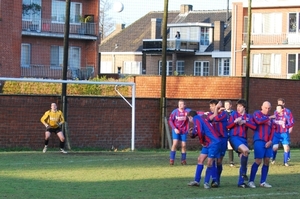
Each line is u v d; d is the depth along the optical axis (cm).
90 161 4359
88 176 3484
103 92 7544
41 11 10719
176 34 14588
